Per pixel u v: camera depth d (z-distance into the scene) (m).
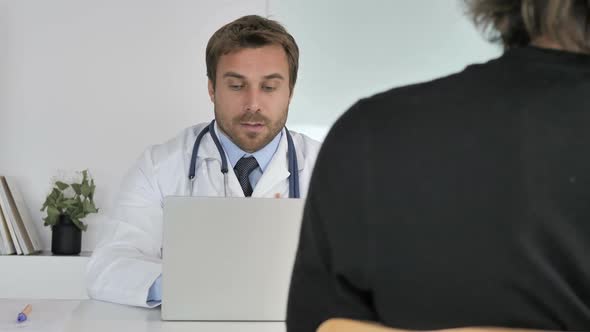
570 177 0.70
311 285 0.80
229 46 2.19
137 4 3.41
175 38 3.41
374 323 0.78
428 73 3.28
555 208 0.70
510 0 0.80
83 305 1.71
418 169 0.73
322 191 0.77
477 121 0.72
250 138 2.25
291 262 1.49
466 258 0.72
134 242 2.14
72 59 3.40
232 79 2.20
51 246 3.36
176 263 1.48
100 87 3.40
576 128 0.71
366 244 0.74
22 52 3.39
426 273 0.73
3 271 3.14
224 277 1.49
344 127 0.76
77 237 3.27
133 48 3.41
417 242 0.73
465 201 0.71
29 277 3.15
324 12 3.30
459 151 0.72
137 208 2.23
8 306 1.96
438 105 0.74
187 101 3.41
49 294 3.15
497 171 0.71
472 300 0.73
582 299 0.72
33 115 3.39
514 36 0.82
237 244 1.48
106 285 1.76
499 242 0.71
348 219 0.75
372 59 3.29
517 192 0.70
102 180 3.40
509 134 0.71
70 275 3.15
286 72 2.24
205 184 2.28
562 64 0.74
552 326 0.72
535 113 0.71
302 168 2.36
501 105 0.72
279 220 1.49
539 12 0.76
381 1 3.29
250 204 1.48
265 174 2.27
